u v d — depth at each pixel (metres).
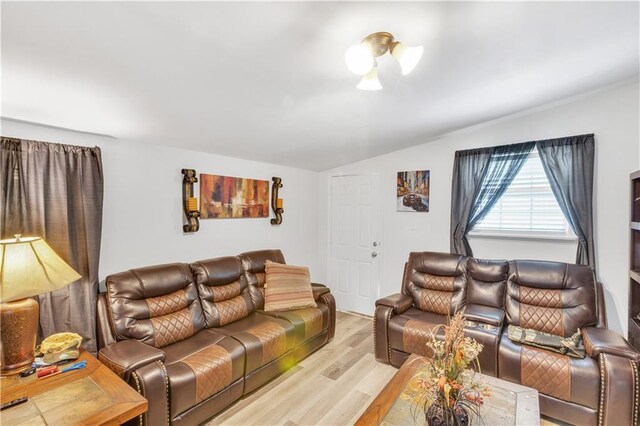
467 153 3.48
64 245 2.20
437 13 1.38
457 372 1.49
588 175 2.85
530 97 2.70
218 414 2.21
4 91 1.68
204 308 2.73
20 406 1.38
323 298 3.36
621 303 2.78
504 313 2.76
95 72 1.58
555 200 3.12
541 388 2.17
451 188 3.66
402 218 4.03
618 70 2.33
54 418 1.32
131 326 2.23
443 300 3.12
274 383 2.60
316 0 1.22
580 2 1.40
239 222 3.56
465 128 3.43
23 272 1.62
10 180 1.99
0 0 1.07
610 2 1.42
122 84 1.74
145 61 1.53
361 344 3.37
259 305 3.20
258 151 3.35
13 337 1.62
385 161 4.14
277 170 4.05
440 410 1.46
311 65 1.72
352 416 2.20
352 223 4.45
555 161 3.00
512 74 2.15
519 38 1.67
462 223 3.50
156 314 2.39
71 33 1.27
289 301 3.16
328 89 2.06
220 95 2.00
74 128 2.27
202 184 3.17
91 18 1.20
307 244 4.55
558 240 3.09
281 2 1.21
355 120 2.76
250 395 2.43
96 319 2.24
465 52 1.77
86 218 2.31
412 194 3.93
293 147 3.36
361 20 1.37
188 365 2.04
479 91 2.39
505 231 3.38
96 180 2.38
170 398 1.88
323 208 4.70
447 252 3.66
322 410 2.26
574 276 2.63
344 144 3.49
